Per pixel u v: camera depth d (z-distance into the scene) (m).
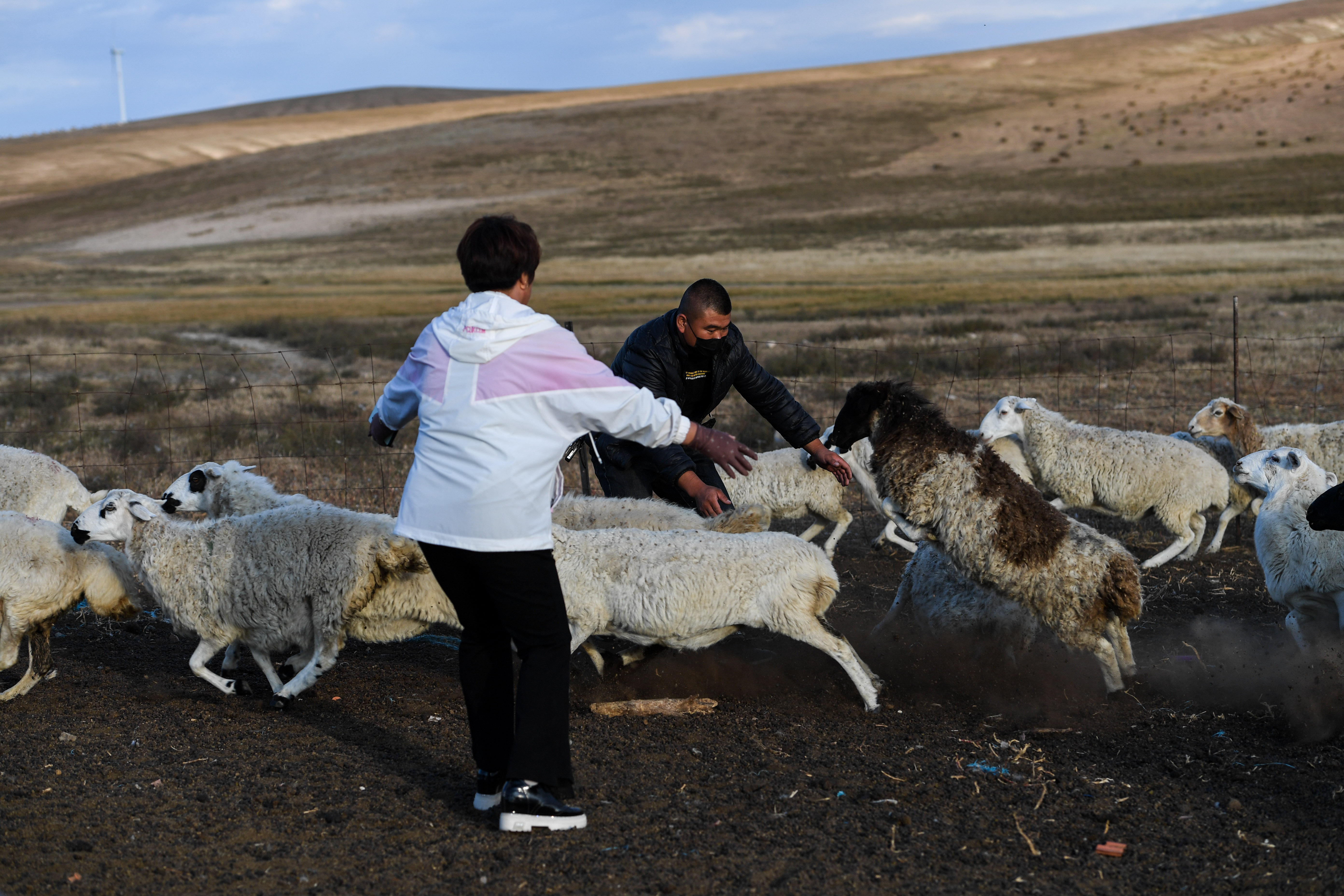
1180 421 12.76
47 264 62.66
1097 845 3.87
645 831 3.99
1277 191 56.78
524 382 3.59
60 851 3.86
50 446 12.71
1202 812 4.13
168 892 3.58
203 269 56.09
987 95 105.25
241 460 11.98
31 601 5.64
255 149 114.75
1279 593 5.99
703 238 56.75
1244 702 5.39
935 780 4.48
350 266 54.19
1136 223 52.31
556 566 4.24
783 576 5.30
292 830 4.05
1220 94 90.62
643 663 6.10
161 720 5.32
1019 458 8.75
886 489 5.86
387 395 3.92
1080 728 5.11
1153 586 7.66
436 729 5.21
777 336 23.17
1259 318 22.31
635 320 28.69
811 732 5.10
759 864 3.73
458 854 3.82
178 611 5.67
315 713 5.46
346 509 5.71
